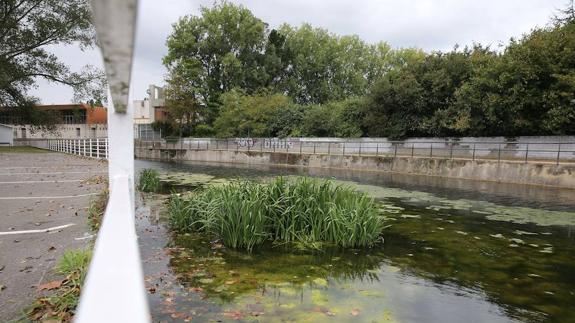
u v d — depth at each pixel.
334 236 6.08
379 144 24.19
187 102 36.31
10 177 10.81
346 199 6.57
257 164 26.75
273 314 3.56
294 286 4.31
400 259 5.50
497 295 4.32
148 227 6.80
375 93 24.12
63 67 25.48
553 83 16.09
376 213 6.57
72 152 24.89
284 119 31.27
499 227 7.62
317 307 3.76
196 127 37.91
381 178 17.14
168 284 4.18
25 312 2.55
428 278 4.79
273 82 44.59
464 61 21.89
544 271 5.13
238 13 41.66
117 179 1.96
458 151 20.48
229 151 29.77
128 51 0.99
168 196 10.16
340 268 5.02
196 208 6.73
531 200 11.13
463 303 4.08
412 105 22.94
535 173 14.72
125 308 0.45
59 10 23.78
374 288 4.37
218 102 39.28
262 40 43.72
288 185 6.89
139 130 46.22
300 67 45.12
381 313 3.72
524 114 17.09
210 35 41.00
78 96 25.89
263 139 30.06
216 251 5.54
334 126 27.78
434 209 9.48
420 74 23.16
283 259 5.31
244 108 32.91
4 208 6.20
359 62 48.25
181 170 20.61
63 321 2.45
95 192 7.91
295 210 6.30
